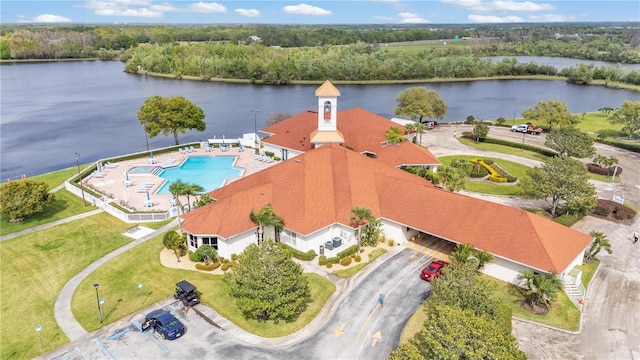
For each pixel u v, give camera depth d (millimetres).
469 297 34688
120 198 70000
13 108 154625
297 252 51281
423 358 28172
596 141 106812
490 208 50875
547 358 36531
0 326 40562
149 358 36156
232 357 36281
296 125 89125
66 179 81375
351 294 44625
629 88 196250
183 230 53656
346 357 36375
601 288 46625
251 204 54219
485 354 27172
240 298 39906
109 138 120438
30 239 57469
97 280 47812
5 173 92812
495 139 105125
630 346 38094
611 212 64125
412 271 48688
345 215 53719
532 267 44281
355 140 81062
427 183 64500
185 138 120375
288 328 39812
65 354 36875
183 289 42688
